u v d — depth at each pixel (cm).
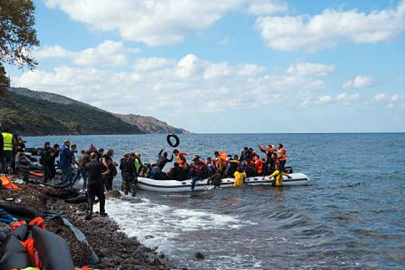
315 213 1293
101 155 1597
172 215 1242
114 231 986
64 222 722
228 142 10925
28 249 494
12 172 1694
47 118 19975
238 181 1936
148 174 1894
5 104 15638
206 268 743
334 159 4366
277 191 1814
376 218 1221
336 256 832
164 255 812
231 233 1019
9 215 747
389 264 787
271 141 12194
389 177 2528
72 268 450
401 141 12125
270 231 1044
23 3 2244
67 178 1588
